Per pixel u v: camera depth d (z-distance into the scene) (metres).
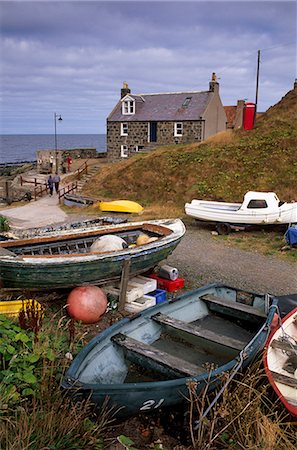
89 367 4.83
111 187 24.73
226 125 36.69
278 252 13.05
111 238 8.91
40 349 5.00
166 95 34.88
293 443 4.48
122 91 35.38
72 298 7.35
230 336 6.57
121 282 7.99
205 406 4.75
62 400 4.27
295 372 5.44
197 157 23.48
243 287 9.87
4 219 15.73
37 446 3.75
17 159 109.12
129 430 4.82
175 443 4.64
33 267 7.24
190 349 6.16
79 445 4.03
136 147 34.12
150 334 6.17
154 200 21.94
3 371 4.46
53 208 22.25
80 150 41.91
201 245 14.00
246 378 4.99
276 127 25.72
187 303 6.96
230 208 16.30
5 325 5.49
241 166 21.64
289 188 19.11
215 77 32.94
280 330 6.12
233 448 4.39
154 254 8.71
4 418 3.88
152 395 4.32
